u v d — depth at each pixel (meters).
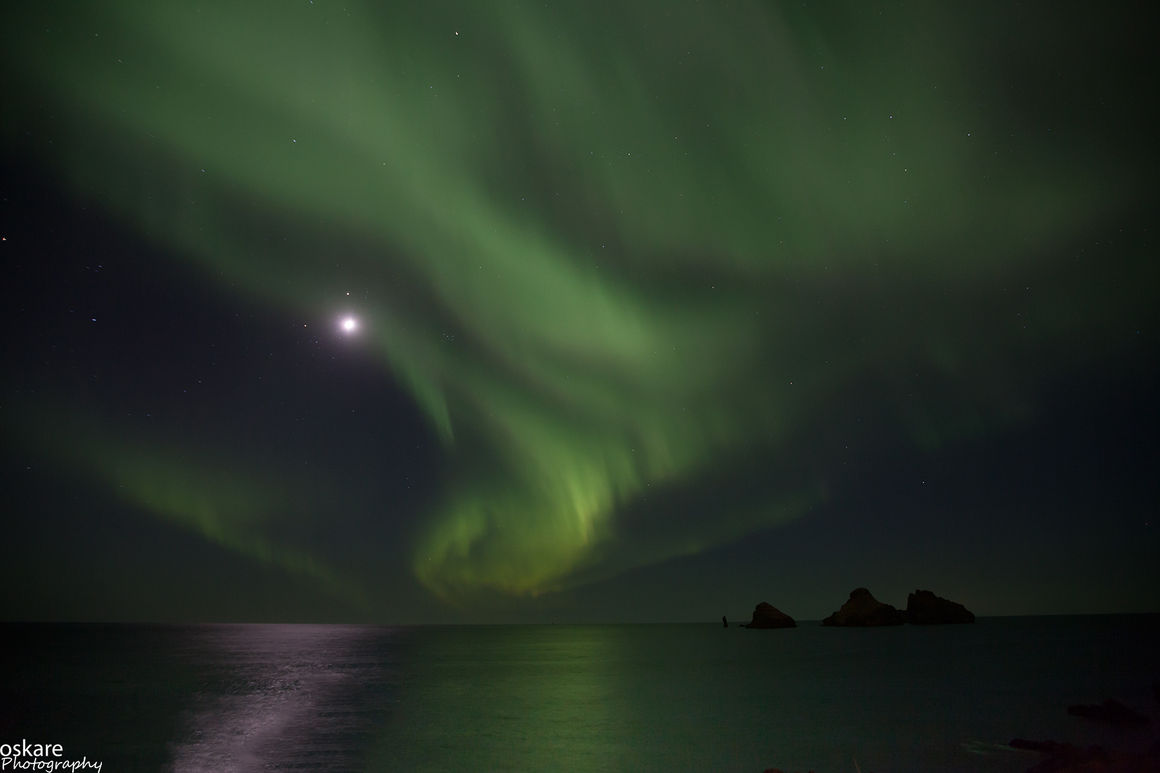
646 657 25.81
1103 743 9.89
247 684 17.72
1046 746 9.50
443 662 24.25
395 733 11.12
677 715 12.62
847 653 25.58
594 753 9.62
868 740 10.23
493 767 8.87
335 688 16.91
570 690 16.28
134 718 12.66
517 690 16.33
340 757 9.52
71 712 13.39
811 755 9.33
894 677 17.92
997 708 12.97
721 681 17.69
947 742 10.05
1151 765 8.00
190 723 12.11
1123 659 22.17
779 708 13.27
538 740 10.54
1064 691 15.13
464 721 12.13
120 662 24.22
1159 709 12.69
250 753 9.78
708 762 9.02
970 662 21.50
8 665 22.98
